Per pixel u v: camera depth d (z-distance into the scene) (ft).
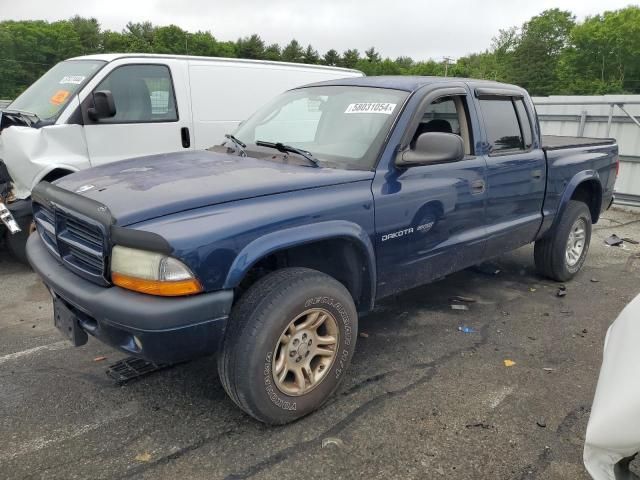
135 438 9.23
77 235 9.27
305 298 9.21
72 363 11.81
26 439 9.16
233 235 8.42
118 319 8.08
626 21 297.53
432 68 415.64
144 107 20.07
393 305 15.48
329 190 9.98
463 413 10.11
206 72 21.93
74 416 9.84
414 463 8.71
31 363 11.79
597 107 32.27
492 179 13.48
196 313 8.11
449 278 18.02
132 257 8.05
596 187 18.40
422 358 12.29
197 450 8.94
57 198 9.68
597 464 6.75
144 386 10.88
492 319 14.64
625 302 16.16
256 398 8.96
